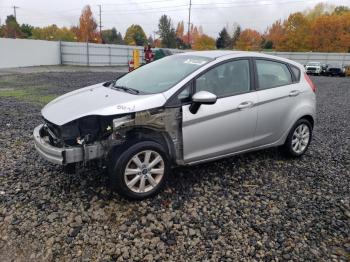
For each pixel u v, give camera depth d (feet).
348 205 13.57
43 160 16.40
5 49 88.84
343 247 10.91
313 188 14.96
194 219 11.89
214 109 14.02
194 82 13.74
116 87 15.01
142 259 9.84
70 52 115.55
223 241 10.81
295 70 18.02
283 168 16.97
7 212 11.87
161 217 11.91
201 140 13.97
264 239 11.03
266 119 16.08
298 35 208.44
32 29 270.46
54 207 12.21
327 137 23.75
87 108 12.44
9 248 10.16
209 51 16.74
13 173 14.87
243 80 15.44
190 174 15.49
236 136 15.15
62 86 47.37
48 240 10.48
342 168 17.52
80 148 12.00
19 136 20.49
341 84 78.64
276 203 13.41
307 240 11.14
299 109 17.49
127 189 12.46
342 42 201.16
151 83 14.37
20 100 33.96
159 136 13.32
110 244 10.39
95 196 13.00
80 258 9.79
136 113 12.26
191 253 10.18
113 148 12.48
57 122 12.12
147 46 74.74
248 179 15.40
